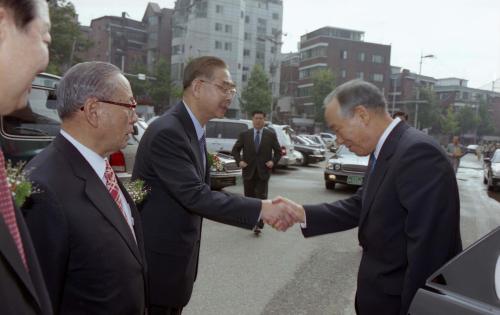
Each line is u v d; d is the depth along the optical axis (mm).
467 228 7980
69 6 37750
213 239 6152
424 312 1503
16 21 905
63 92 1542
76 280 1468
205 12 60625
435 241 1697
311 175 15641
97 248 1455
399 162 1794
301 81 73438
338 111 1985
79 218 1436
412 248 1700
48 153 1530
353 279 4672
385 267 1857
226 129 13266
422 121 67125
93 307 1477
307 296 4145
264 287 4340
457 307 1415
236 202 2264
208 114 2365
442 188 1725
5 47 902
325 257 5480
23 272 906
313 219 2367
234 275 4660
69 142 1550
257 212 2291
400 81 74750
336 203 2451
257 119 7148
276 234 6590
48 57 987
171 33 72312
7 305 865
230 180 9156
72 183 1475
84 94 1519
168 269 2225
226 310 3750
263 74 54656
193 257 2354
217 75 2295
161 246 2215
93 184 1524
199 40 61094
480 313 1349
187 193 2156
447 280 1511
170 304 2256
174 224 2229
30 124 4238
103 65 1585
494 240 1499
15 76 925
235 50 62594
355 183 11102
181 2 65375
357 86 1973
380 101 1964
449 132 68000
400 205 1807
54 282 1397
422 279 1678
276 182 13156
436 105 69250
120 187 1781
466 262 1504
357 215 2375
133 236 1618
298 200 9930
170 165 2162
